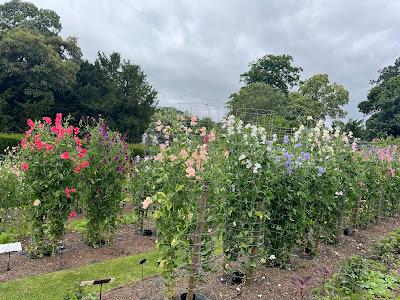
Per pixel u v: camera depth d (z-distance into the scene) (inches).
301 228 210.4
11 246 196.2
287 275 206.1
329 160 253.4
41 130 223.8
